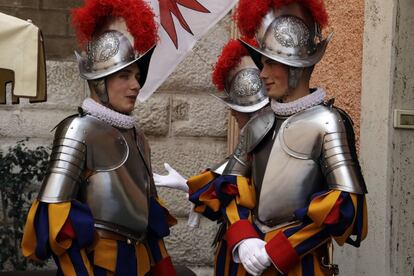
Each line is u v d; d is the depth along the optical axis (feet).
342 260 28.45
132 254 21.47
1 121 32.83
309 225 20.62
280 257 20.51
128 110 21.74
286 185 21.11
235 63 25.54
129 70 21.59
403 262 26.12
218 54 33.73
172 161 33.55
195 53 33.58
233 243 21.29
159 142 33.50
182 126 33.60
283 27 21.22
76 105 33.47
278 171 21.25
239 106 25.21
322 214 20.16
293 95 21.52
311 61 21.11
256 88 25.04
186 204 33.42
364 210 20.84
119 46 21.45
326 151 20.67
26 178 30.99
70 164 20.61
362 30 27.73
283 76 21.38
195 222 25.93
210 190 22.75
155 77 28.55
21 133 32.99
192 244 33.53
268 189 21.35
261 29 21.52
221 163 23.95
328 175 20.58
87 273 20.44
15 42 23.29
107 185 21.02
